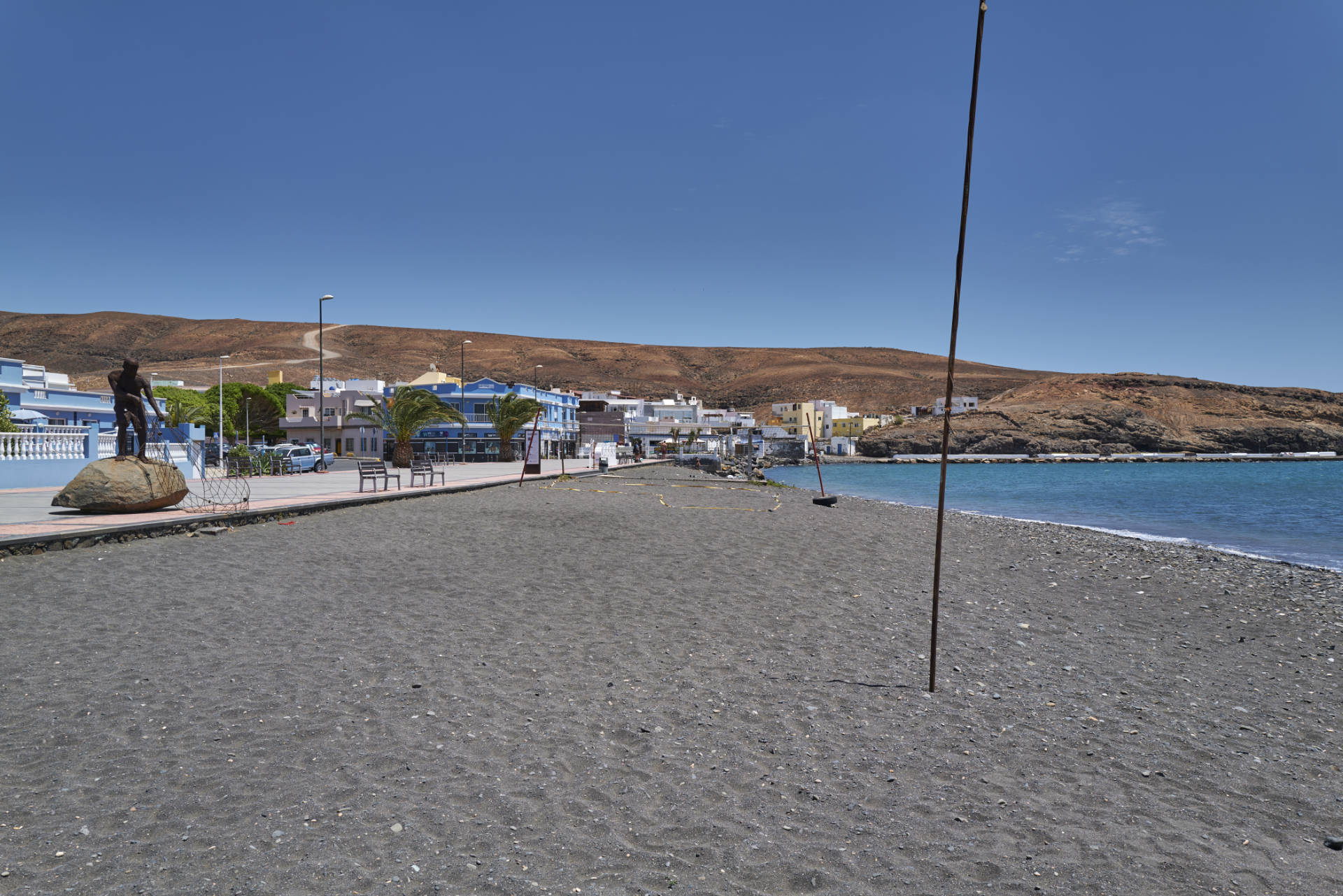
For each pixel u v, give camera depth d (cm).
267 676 637
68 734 510
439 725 547
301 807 422
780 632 852
